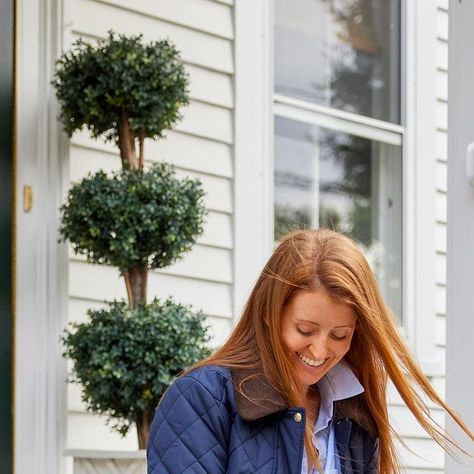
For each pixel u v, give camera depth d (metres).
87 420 5.06
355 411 2.70
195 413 2.42
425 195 6.93
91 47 4.71
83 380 4.58
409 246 6.83
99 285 5.13
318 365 2.50
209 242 5.64
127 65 4.63
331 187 6.45
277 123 6.18
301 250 2.49
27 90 4.97
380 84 6.80
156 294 5.38
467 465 3.11
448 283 3.21
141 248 4.70
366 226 6.63
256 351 2.51
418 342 6.82
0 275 4.79
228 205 5.76
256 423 2.44
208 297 5.61
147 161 5.41
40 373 4.89
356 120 6.61
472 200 3.16
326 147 6.44
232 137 5.82
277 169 6.16
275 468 2.42
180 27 5.63
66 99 4.77
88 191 4.59
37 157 4.97
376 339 2.53
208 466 2.39
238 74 5.86
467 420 3.11
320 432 2.67
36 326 4.91
